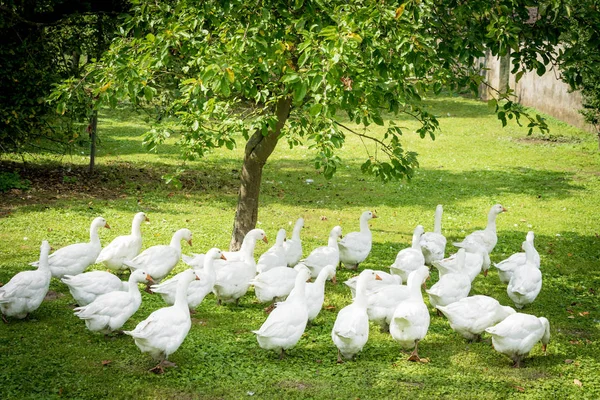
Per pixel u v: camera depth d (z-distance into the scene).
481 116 34.94
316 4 9.45
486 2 9.93
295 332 8.77
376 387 8.15
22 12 17.72
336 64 8.34
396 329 9.02
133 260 11.21
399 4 9.20
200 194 18.67
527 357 9.31
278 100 12.20
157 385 7.98
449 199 19.44
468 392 8.11
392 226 16.55
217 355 8.98
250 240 11.42
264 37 9.68
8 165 19.97
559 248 14.84
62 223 14.89
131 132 28.55
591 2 10.52
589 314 11.03
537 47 10.85
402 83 9.91
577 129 30.45
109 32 18.47
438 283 10.39
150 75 10.98
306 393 7.91
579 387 8.38
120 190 18.47
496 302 9.59
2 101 17.58
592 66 10.66
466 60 10.35
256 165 12.97
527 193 20.12
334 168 10.27
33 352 8.68
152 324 8.23
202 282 10.11
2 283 10.98
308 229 15.87
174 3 12.48
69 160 21.72
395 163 12.18
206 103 10.27
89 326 8.97
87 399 7.58
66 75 19.09
